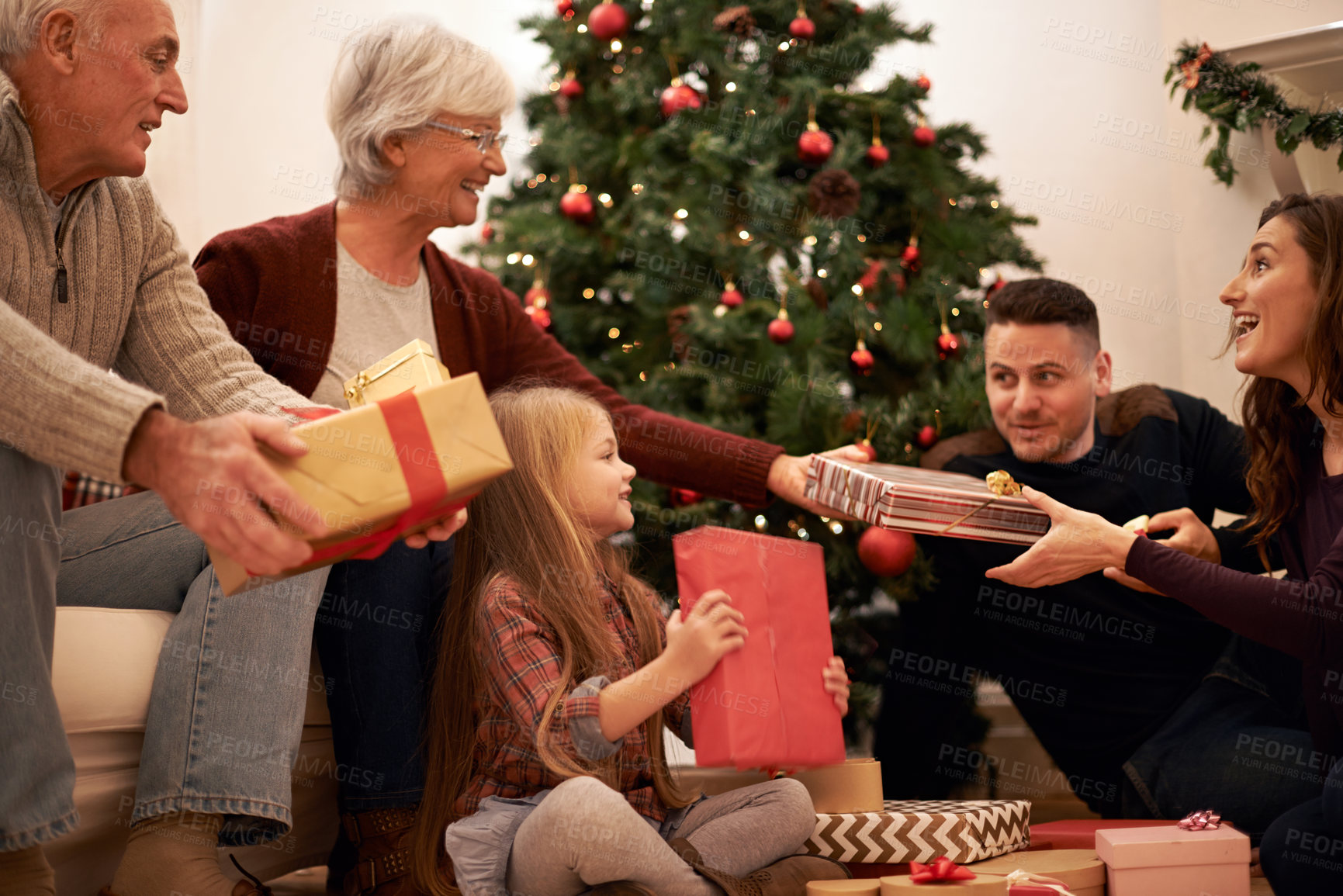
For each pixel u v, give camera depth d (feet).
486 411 2.86
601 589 4.05
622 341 7.13
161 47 3.36
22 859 2.79
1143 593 5.40
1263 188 8.57
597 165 7.04
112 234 3.58
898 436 6.26
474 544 4.02
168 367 3.69
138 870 3.32
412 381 3.42
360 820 3.86
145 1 3.32
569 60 7.22
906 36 7.34
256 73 9.68
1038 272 7.59
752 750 3.48
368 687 3.94
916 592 5.88
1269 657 5.17
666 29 7.02
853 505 4.43
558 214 7.08
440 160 4.71
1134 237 9.50
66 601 3.91
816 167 6.84
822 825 3.90
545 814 3.18
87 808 3.48
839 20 7.14
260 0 9.74
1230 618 3.88
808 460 4.95
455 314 5.15
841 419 6.21
